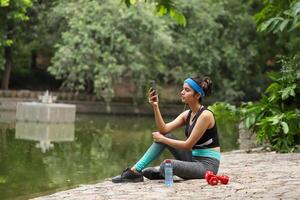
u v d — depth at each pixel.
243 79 31.05
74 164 11.83
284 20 9.51
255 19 11.16
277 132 11.86
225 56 30.16
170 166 6.93
